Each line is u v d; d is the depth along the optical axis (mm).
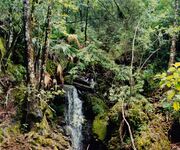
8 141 7484
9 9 8898
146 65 12531
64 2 9703
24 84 9172
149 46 12078
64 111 9969
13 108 8352
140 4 11742
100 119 10312
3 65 9258
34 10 8711
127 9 12133
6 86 8914
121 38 12062
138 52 12297
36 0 8672
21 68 9812
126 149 9164
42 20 8875
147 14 11531
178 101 4371
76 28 13102
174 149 9523
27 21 7828
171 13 12586
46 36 8469
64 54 11289
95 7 13000
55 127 9289
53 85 9922
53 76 10609
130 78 10258
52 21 9227
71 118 10172
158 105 10562
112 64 11062
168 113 10281
